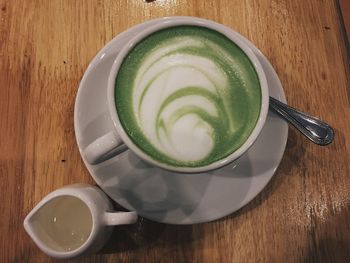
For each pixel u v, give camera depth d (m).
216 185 0.24
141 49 0.22
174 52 0.22
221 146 0.21
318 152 0.26
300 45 0.27
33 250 0.25
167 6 0.28
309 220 0.25
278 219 0.25
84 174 0.26
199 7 0.28
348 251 0.25
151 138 0.21
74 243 0.24
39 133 0.26
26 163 0.25
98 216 0.22
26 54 0.27
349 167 0.26
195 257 0.25
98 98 0.24
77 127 0.24
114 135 0.21
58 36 0.27
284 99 0.24
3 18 0.27
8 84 0.26
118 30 0.27
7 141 0.26
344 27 0.28
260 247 0.25
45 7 0.27
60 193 0.22
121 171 0.24
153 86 0.22
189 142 0.21
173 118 0.21
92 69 0.24
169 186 0.24
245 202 0.24
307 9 0.28
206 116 0.22
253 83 0.22
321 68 0.27
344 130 0.26
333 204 0.26
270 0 0.28
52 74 0.27
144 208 0.24
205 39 0.22
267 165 0.24
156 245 0.25
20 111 0.26
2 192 0.25
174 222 0.23
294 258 0.25
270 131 0.24
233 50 0.22
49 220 0.24
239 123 0.22
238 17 0.28
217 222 0.25
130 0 0.28
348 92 0.27
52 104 0.26
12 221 0.25
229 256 0.25
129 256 0.25
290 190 0.26
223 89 0.22
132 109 0.21
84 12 0.27
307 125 0.24
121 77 0.22
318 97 0.27
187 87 0.22
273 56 0.27
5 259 0.25
